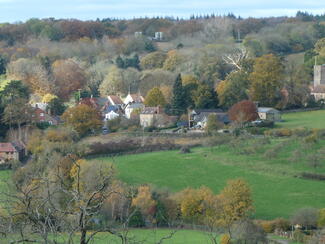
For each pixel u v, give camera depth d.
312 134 178.00
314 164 152.50
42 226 34.75
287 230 109.56
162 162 162.38
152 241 91.50
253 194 136.62
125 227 36.22
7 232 34.50
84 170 107.06
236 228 88.25
